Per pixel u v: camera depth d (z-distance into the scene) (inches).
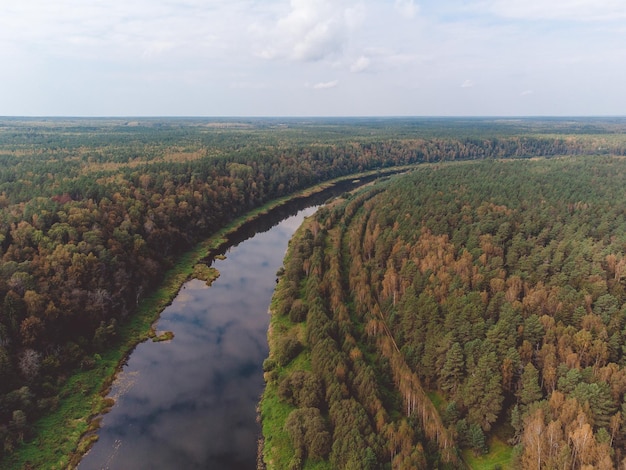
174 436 2586.1
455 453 2191.2
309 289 3978.8
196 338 3641.7
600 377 2330.2
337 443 2239.2
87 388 2920.8
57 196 4598.9
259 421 2719.0
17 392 2536.9
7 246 3548.2
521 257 3809.1
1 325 2760.8
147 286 4227.4
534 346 2733.8
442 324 3043.8
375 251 4638.3
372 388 2559.1
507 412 2501.2
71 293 3294.8
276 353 3344.0
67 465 2358.5
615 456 2028.8
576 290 3203.7
